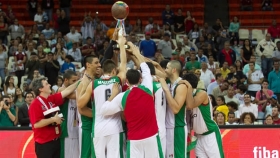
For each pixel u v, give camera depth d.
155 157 7.61
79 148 8.08
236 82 15.48
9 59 17.50
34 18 21.55
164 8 23.00
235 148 9.86
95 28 20.22
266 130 9.89
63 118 7.95
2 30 19.62
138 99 7.52
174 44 19.59
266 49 18.36
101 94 7.67
